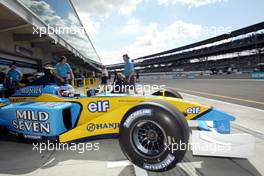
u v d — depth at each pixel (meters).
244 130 3.25
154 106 2.00
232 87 12.76
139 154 2.03
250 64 40.44
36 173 2.08
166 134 1.92
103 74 11.51
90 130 2.56
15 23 7.59
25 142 2.85
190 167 2.14
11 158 2.46
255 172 1.99
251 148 2.00
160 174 2.02
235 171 2.03
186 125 2.00
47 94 3.11
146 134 2.08
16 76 6.68
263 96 7.86
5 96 5.21
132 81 6.22
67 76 5.20
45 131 2.62
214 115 2.58
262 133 3.09
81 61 25.03
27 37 9.92
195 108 2.62
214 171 2.04
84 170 2.12
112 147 2.75
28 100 3.37
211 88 12.43
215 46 49.47
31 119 2.71
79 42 22.42
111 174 2.03
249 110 4.96
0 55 8.80
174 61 65.06
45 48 14.16
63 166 2.22
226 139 2.03
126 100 2.67
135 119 2.05
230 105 5.76
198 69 54.59
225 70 41.19
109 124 2.54
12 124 2.89
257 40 38.44
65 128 2.76
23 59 11.19
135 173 2.04
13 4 6.01
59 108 2.62
